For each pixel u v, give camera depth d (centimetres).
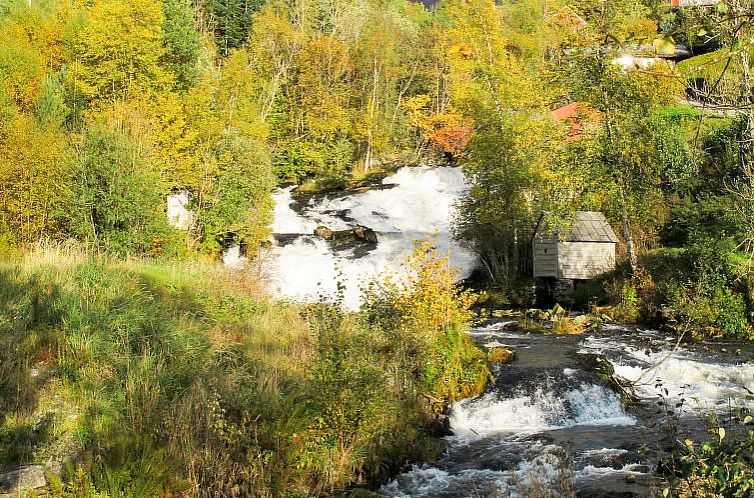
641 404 1509
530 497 947
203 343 1366
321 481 1002
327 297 1791
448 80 5688
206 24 6700
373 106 5531
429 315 1516
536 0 5984
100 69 3391
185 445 962
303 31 6019
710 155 3073
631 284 2684
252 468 938
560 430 1363
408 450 1183
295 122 5300
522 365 1642
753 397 671
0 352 1219
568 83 2816
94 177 2375
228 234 3556
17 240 2259
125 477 884
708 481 619
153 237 2475
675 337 2245
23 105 3381
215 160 3322
